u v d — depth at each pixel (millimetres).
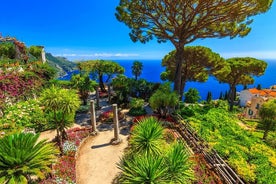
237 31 20656
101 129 17766
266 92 52719
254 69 32844
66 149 13164
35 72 23641
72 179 10266
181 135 15789
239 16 18938
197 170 10852
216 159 11961
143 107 24844
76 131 16625
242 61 34719
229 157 13188
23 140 7496
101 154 13281
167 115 19688
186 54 26547
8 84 18375
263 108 23156
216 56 26344
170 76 31547
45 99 12133
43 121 17062
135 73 40844
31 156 7211
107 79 33000
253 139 17266
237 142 15789
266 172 11961
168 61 30266
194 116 19969
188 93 36031
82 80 24875
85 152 13617
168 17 19562
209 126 17766
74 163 11750
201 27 20141
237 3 17500
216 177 10484
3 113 16312
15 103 18297
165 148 10688
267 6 17469
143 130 10867
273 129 22094
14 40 30125
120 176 10539
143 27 21375
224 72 28016
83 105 24328
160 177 7980
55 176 10133
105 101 27375
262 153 14453
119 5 20156
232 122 20344
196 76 29516
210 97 46656
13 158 6578
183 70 28688
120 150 13773
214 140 15281
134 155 9812
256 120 34406
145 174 7805
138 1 18594
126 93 25859
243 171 11773
